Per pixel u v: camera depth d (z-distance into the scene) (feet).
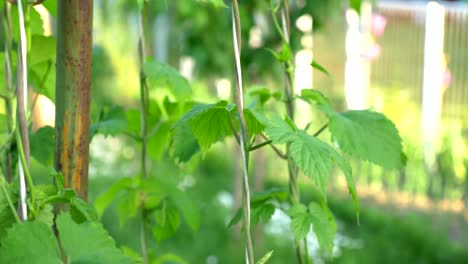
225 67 18.45
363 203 26.71
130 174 28.45
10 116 4.75
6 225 3.49
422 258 21.93
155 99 6.06
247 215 3.71
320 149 3.77
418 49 27.89
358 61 28.89
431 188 25.00
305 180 27.86
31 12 4.81
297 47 17.07
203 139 4.03
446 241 22.41
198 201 25.32
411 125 26.73
